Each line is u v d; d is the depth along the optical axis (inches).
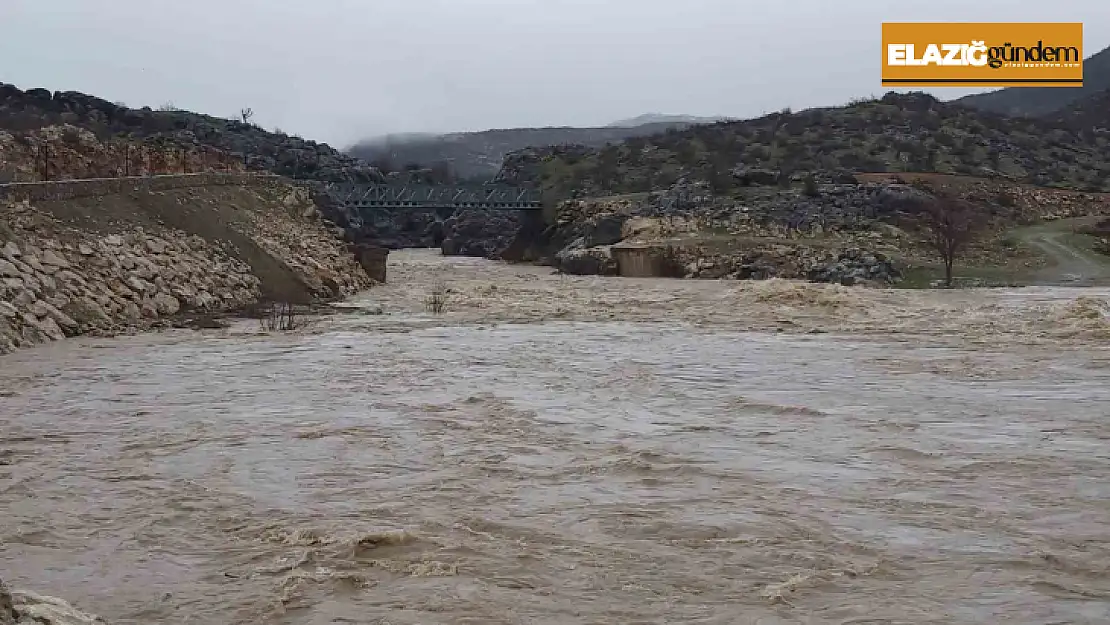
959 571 481.7
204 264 1868.8
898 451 733.3
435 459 707.4
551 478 654.5
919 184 4062.5
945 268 2837.1
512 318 1784.0
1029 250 3161.9
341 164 5954.7
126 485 641.6
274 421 843.4
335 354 1273.4
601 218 3865.7
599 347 1365.7
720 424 832.9
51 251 1504.7
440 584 462.9
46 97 4621.1
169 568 486.6
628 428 813.9
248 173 2997.0
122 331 1451.8
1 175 1910.7
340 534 533.6
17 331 1290.6
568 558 500.1
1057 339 1412.4
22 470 680.4
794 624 417.4
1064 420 848.3
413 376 1088.8
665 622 420.5
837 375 1105.4
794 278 2844.5
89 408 902.4
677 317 1795.0
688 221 3629.4
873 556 502.9
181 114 5733.3
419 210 6235.2
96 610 433.4
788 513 575.2
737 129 6190.9
